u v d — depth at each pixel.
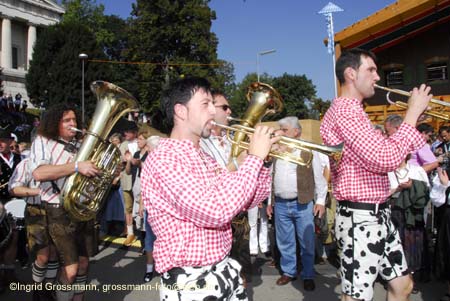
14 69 43.06
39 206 3.66
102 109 3.52
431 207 5.26
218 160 3.19
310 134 8.54
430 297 4.29
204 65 37.56
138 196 6.44
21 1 43.75
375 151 2.43
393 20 10.41
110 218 7.12
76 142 3.86
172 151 1.96
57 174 3.27
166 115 2.13
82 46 35.72
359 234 2.59
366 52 2.71
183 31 36.41
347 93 2.73
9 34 42.88
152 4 36.91
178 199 1.85
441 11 10.71
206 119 2.07
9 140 5.70
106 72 36.66
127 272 5.29
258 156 1.96
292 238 4.83
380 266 2.69
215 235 1.99
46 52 35.56
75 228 3.55
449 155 4.28
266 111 3.36
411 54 13.73
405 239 4.55
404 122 2.48
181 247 1.92
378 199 2.57
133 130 7.73
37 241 3.64
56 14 47.91
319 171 4.70
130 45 38.69
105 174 3.51
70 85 35.19
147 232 4.90
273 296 4.46
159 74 37.00
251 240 5.82
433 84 13.44
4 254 4.50
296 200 4.70
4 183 5.08
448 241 4.00
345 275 2.65
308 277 4.66
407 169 4.41
